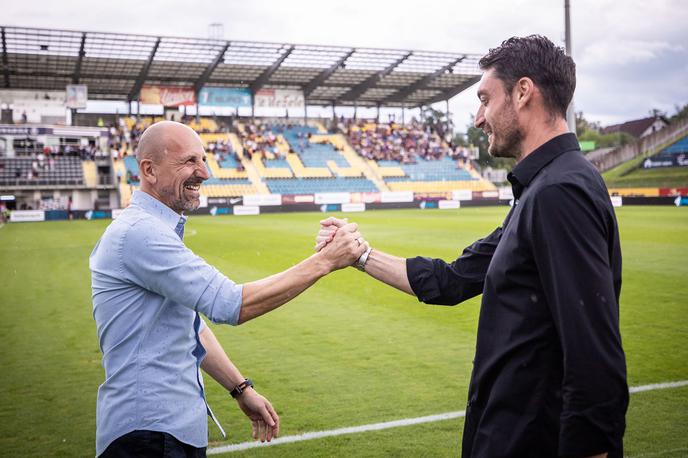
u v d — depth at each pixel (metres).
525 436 1.96
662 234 20.62
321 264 2.54
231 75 49.53
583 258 1.78
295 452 4.48
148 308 2.41
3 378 6.50
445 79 53.69
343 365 6.68
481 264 2.64
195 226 31.36
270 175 50.75
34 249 20.97
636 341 7.39
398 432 4.80
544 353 1.96
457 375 6.23
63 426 5.14
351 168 53.94
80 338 8.31
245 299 2.35
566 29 20.89
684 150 52.62
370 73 50.12
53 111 49.03
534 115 2.12
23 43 39.19
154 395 2.37
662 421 4.87
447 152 59.38
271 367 6.66
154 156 2.51
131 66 45.09
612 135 82.75
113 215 44.22
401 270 2.72
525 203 1.97
